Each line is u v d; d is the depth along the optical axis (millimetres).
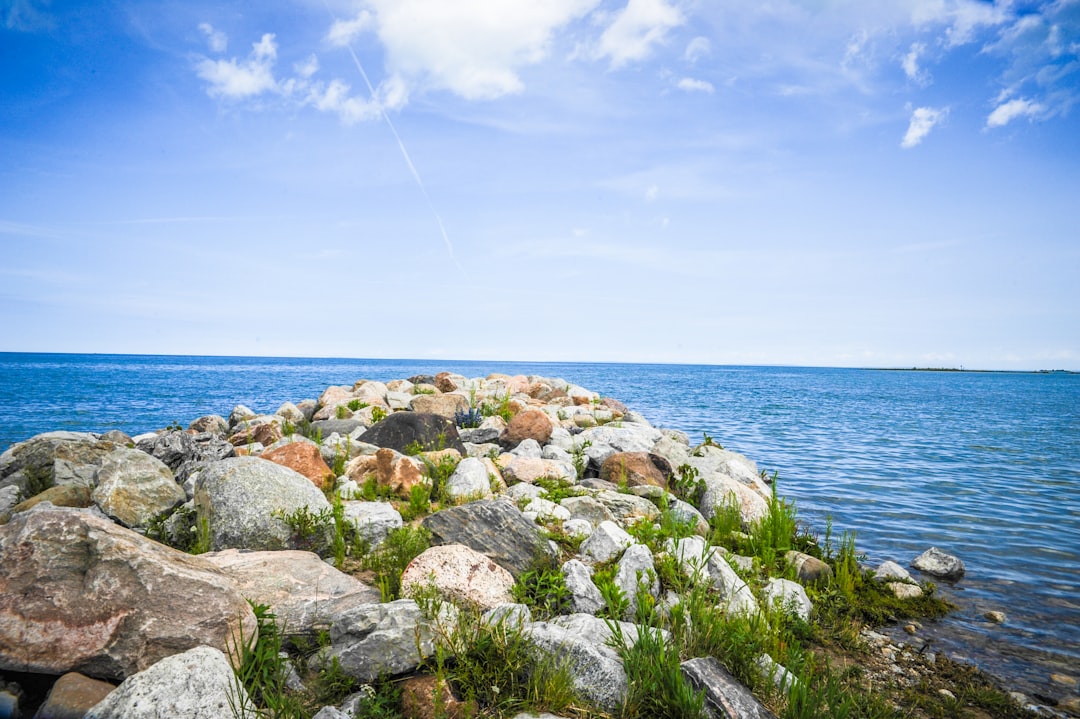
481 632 5191
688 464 13594
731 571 7398
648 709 4703
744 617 6230
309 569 6434
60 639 4438
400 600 5531
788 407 48562
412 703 4504
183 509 8672
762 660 5469
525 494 11234
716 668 5043
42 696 4445
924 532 12602
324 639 5363
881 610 8195
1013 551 11414
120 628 4570
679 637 5516
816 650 6895
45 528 4852
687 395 61469
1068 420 41062
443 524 7953
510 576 6836
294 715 4324
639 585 6539
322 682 4840
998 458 23234
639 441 16484
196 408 39531
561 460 14414
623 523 10273
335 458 12773
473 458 11711
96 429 28016
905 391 90062
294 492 8227
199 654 4227
